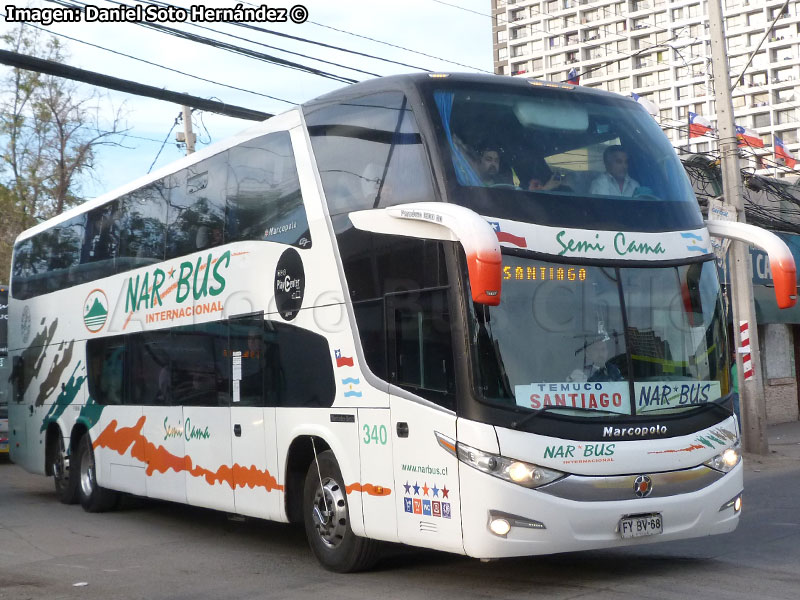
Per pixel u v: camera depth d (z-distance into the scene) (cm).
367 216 827
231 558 968
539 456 713
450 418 732
